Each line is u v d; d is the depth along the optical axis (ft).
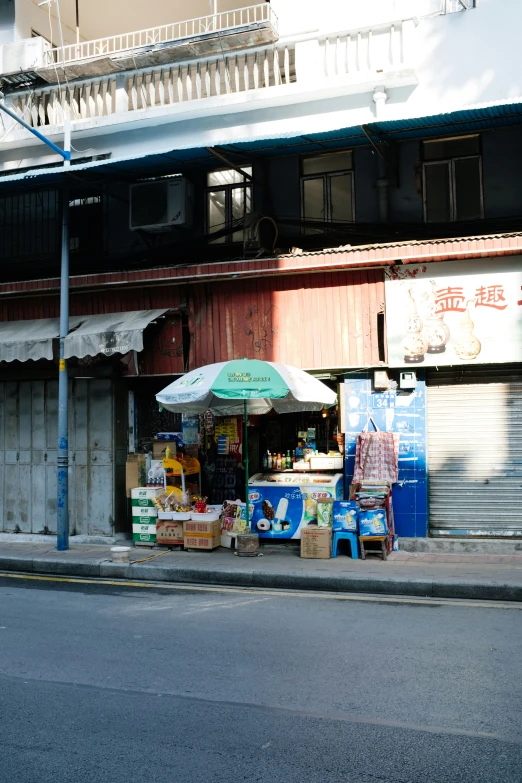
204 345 41.50
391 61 38.78
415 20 38.37
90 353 39.65
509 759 14.24
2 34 49.32
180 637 23.26
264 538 39.73
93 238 46.60
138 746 14.99
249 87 42.34
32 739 15.40
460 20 37.81
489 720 16.11
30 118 46.42
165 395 34.94
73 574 36.01
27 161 46.55
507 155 38.32
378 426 38.93
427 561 34.81
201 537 38.11
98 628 24.58
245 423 37.47
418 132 38.29
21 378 45.06
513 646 21.85
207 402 37.83
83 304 44.37
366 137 38.70
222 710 16.90
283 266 38.73
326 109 39.91
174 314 42.01
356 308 38.75
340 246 40.50
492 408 37.76
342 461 39.86
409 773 13.70
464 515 37.99
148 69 44.19
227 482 41.57
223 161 39.96
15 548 40.88
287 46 41.34
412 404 38.47
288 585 31.94
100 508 42.78
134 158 38.47
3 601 29.27
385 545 35.50
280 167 42.47
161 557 36.86
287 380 33.60
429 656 20.83
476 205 39.01
